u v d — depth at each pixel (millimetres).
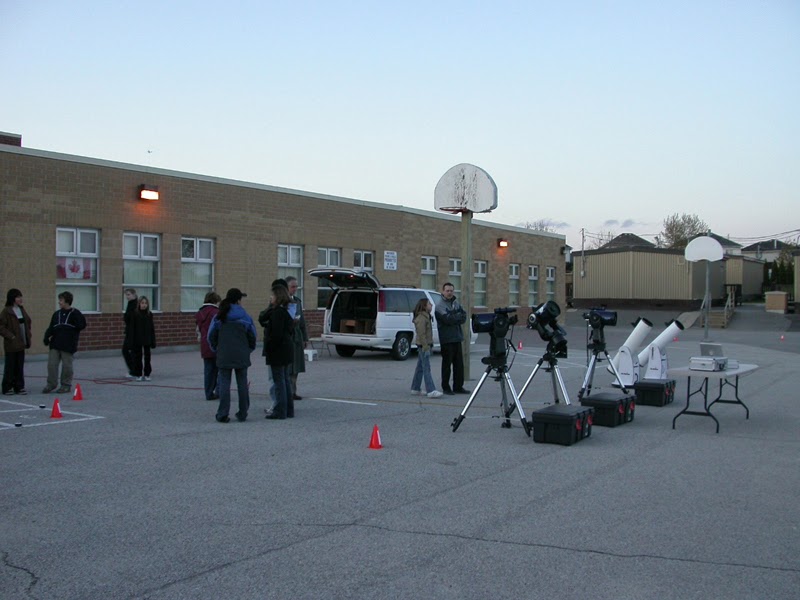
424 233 31453
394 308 20109
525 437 9797
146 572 5020
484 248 35250
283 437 9586
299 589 4762
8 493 6871
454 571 5094
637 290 54281
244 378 10711
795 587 4887
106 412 11367
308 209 26344
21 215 18844
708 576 5059
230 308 10648
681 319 46781
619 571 5125
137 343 15289
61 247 19812
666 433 10219
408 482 7418
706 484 7469
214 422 10617
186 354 21609
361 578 4949
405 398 13242
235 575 4980
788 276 73625
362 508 6527
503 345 10117
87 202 20172
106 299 20594
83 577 4926
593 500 6852
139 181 21328
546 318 10773
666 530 6016
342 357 21156
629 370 13680
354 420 10938
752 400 13469
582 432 9602
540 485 7363
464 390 13875
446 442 9414
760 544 5703
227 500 6727
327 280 20609
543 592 4762
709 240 22391
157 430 9945
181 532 5844
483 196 15617
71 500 6664
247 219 24312
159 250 21969
